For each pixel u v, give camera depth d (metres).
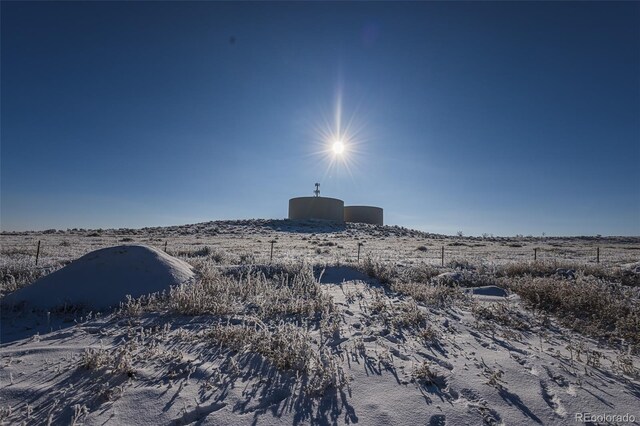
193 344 5.94
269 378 4.75
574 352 5.98
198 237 50.28
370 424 3.78
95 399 4.16
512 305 8.95
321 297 9.05
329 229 70.81
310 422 3.80
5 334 6.59
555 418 3.94
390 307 8.66
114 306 8.31
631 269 13.26
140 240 41.22
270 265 14.09
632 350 6.11
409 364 5.34
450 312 8.46
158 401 4.14
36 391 4.35
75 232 57.22
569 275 12.91
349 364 5.30
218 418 3.83
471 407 4.14
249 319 7.38
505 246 43.97
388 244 43.56
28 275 11.76
